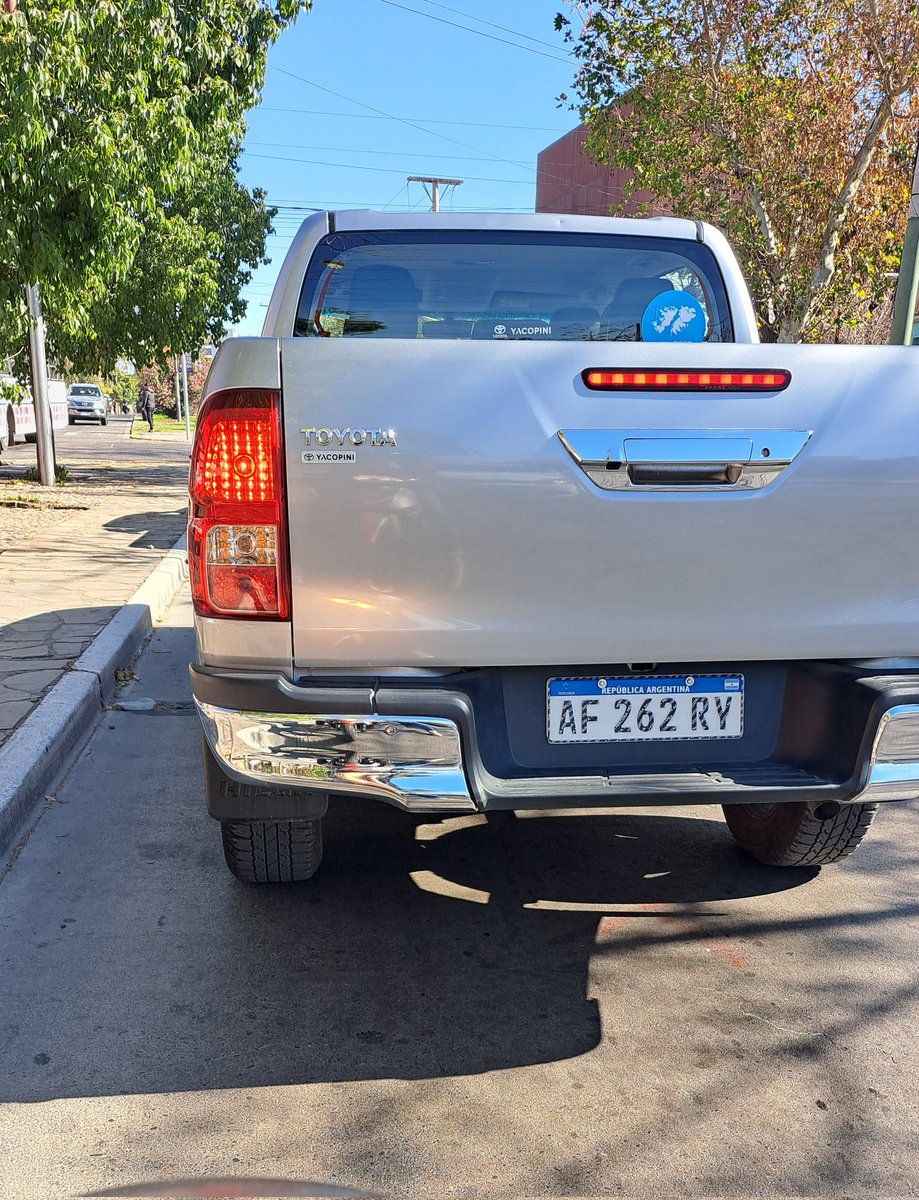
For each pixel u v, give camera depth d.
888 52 13.66
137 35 9.06
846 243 15.36
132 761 4.62
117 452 26.36
